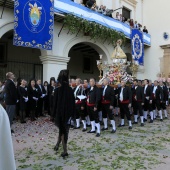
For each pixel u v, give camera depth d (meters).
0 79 14.40
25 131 7.45
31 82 9.51
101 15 13.93
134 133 7.51
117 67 12.20
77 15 12.41
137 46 16.88
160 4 18.94
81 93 8.06
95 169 4.19
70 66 18.31
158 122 9.96
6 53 14.84
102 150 5.44
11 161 1.38
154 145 5.99
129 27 16.45
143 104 9.27
